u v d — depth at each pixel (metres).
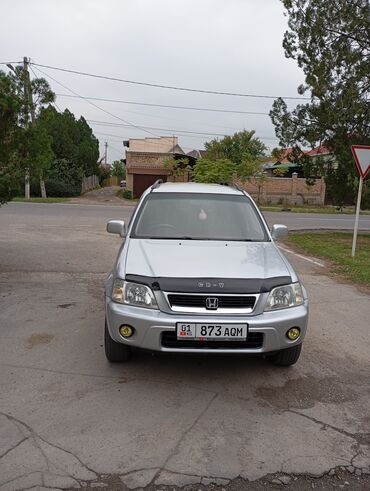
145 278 3.67
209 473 2.70
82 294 6.53
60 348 4.47
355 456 2.91
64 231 13.69
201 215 5.00
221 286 3.61
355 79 13.23
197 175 26.48
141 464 2.76
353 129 13.95
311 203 34.16
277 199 33.88
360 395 3.73
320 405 3.54
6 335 4.79
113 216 19.05
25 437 2.97
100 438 3.00
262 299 3.65
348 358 4.50
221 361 4.26
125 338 3.63
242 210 5.19
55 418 3.21
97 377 3.87
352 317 5.91
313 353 4.59
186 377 3.92
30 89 8.12
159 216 4.95
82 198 32.22
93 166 45.91
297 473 2.73
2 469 2.66
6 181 7.02
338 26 13.40
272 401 3.58
